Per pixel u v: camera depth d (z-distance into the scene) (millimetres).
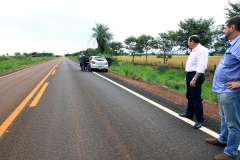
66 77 14047
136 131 4020
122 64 27266
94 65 19000
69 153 3117
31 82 11727
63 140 3602
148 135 3816
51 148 3295
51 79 12914
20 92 8492
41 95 7680
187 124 4422
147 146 3346
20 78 14188
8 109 5758
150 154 3070
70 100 6820
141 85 10422
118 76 14992
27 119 4805
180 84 12148
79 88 9273
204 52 4105
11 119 4809
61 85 10227
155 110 5547
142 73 17188
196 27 23531
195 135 3812
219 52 20734
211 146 3357
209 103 6664
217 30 20297
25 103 6418
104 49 35281
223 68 2912
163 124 4422
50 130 4090
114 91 8500
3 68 24250
